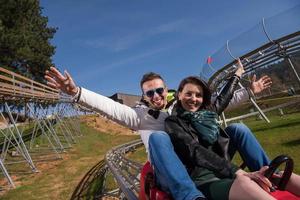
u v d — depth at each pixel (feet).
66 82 4.44
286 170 3.58
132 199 5.55
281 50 20.85
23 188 18.52
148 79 5.10
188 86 4.32
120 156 14.06
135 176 8.58
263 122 24.84
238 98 5.37
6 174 19.20
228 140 4.18
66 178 20.26
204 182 3.76
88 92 4.60
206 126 4.07
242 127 4.30
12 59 50.57
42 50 55.93
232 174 3.51
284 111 28.30
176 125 4.10
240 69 5.36
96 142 39.65
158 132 3.95
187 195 3.52
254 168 4.16
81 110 48.52
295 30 19.42
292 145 13.46
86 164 24.71
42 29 62.13
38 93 25.61
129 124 4.88
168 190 3.79
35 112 29.84
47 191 17.52
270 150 13.46
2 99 21.49
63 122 45.11
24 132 38.04
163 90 5.06
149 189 4.21
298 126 18.20
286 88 23.85
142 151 29.22
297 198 3.24
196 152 3.79
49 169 23.50
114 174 9.12
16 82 21.47
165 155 3.73
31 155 28.96
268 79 5.51
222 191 3.46
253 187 3.23
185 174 3.66
